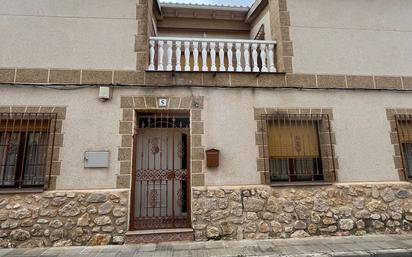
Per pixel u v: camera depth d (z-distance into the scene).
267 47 5.54
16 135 4.53
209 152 4.71
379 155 5.15
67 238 4.23
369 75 5.49
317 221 4.73
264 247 4.18
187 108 4.91
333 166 4.96
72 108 4.65
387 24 5.80
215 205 4.61
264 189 4.75
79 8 5.02
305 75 5.30
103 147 4.60
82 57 4.85
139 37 5.04
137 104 4.81
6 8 4.85
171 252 3.98
